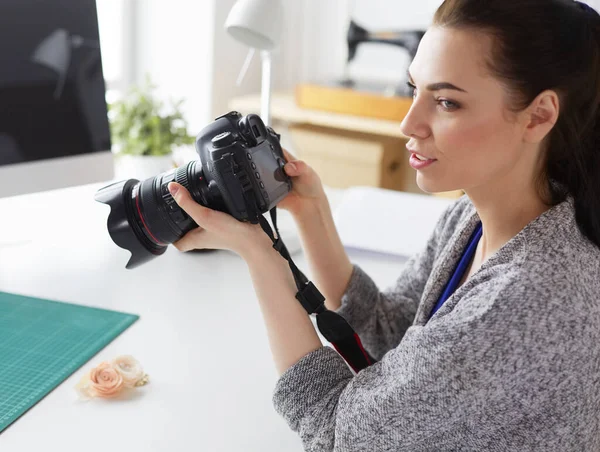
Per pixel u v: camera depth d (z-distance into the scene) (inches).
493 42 26.3
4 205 59.0
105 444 30.9
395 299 41.4
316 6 111.2
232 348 39.3
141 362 37.2
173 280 47.3
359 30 95.3
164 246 35.2
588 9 28.3
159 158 63.6
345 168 94.6
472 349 26.0
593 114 29.0
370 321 40.5
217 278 48.1
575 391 26.4
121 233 34.1
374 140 94.1
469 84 26.8
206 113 98.8
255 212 31.9
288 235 55.2
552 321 25.6
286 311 31.1
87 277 46.8
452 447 28.0
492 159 28.0
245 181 31.3
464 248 34.8
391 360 28.9
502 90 26.7
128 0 96.7
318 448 29.4
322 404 29.7
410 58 93.5
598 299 27.1
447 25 27.0
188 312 43.0
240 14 52.6
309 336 31.1
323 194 38.9
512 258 28.0
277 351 31.3
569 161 29.4
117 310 42.4
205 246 34.4
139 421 32.6
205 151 31.8
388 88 99.3
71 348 37.8
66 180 49.6
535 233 28.0
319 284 40.6
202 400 34.5
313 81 106.4
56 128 48.4
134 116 65.1
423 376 26.6
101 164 51.6
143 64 100.3
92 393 33.9
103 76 50.9
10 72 45.1
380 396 27.7
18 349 37.4
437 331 26.8
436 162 28.6
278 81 114.7
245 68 57.9
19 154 46.5
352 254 53.9
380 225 56.3
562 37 26.8
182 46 97.7
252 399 35.0
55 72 47.7
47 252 50.5
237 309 43.9
